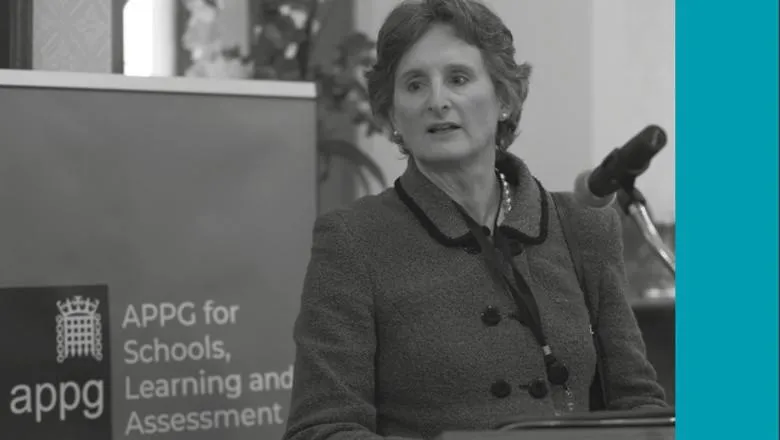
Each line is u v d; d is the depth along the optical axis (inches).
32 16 174.9
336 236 95.3
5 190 138.3
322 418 87.2
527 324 92.9
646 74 301.1
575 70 300.7
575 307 97.3
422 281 93.2
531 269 96.9
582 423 55.9
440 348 90.7
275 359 152.5
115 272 143.6
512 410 90.3
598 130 301.9
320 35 300.4
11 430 136.9
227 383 149.6
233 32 301.1
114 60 182.4
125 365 143.4
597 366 100.6
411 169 99.7
